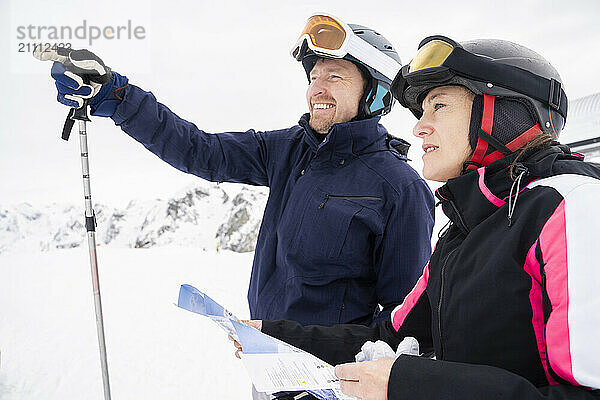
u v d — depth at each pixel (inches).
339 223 53.1
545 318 23.4
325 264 53.6
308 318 53.2
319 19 56.6
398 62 58.6
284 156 62.7
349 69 56.8
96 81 52.7
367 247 53.9
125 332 194.5
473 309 26.1
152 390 141.6
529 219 24.8
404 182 54.2
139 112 56.3
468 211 29.4
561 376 22.1
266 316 56.4
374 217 52.6
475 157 30.8
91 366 156.9
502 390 21.9
